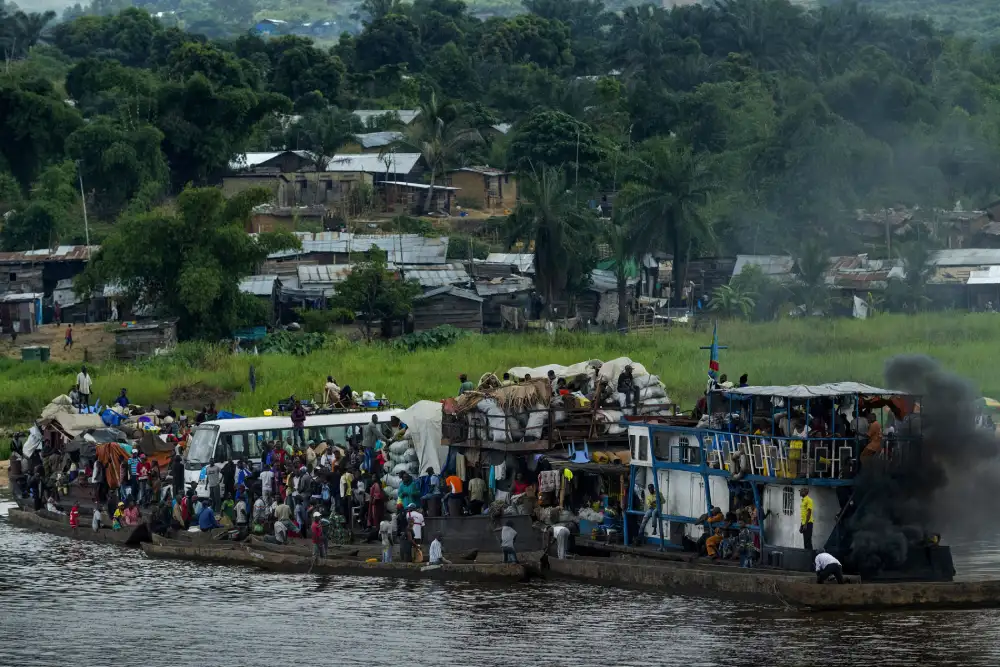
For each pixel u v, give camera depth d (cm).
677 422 8481
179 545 9806
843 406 7806
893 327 17125
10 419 14812
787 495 7769
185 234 18962
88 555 9981
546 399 9100
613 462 8900
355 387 14525
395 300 19200
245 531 9938
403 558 8919
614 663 6806
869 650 6812
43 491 11788
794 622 7312
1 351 18550
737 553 7931
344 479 9619
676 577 7919
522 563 8494
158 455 11469
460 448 9431
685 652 6931
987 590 7469
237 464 10231
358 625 7712
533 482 9112
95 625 7944
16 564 9650
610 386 9581
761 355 15388
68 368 16662
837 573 7450
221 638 7594
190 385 15312
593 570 8338
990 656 6688
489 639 7306
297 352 17612
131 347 17925
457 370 15300
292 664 7075
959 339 16312
